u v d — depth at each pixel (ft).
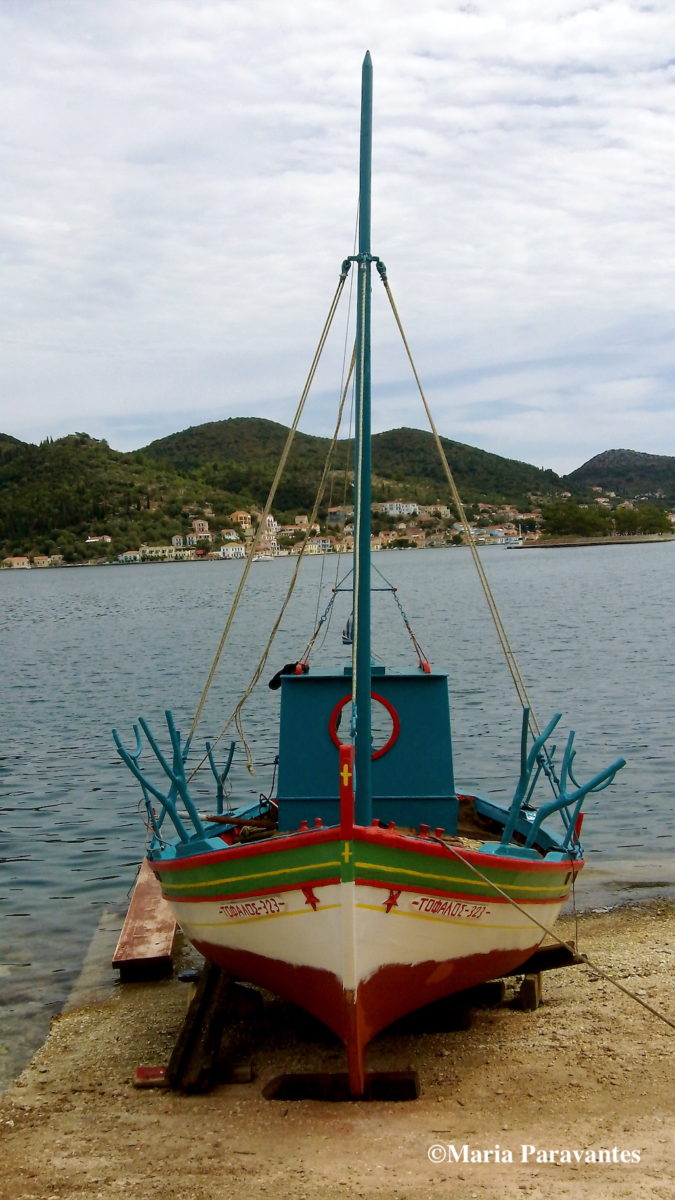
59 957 38.45
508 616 203.10
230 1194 21.80
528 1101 25.70
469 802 38.78
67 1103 26.86
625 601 231.30
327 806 30.83
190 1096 26.84
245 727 88.48
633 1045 28.81
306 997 27.14
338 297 29.71
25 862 51.37
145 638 191.21
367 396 27.63
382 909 25.54
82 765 75.77
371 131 28.68
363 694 27.22
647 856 48.57
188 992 33.71
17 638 208.64
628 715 86.43
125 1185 22.36
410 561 606.96
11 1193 22.25
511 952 29.25
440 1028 30.22
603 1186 21.53
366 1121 24.94
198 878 27.78
